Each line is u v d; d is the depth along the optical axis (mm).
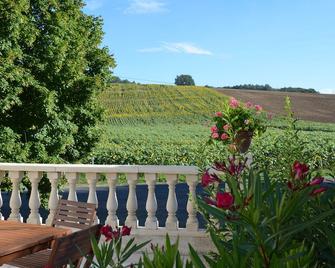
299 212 3303
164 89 74625
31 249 3912
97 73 18406
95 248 2861
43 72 15320
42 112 14828
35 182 6887
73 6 17500
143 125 59688
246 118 6230
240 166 3326
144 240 6320
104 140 19359
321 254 3264
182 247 6137
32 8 15594
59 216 5320
